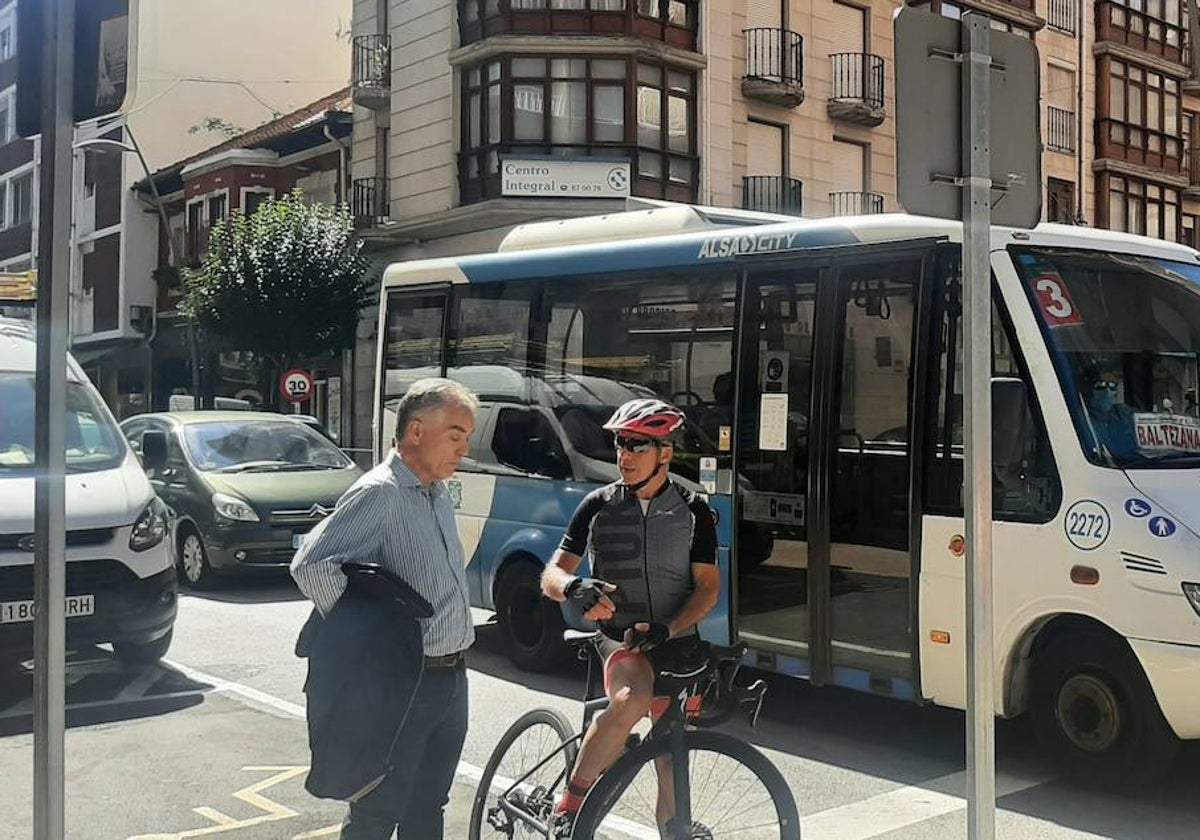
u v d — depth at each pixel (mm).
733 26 26141
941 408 6160
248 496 11859
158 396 37938
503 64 24453
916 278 6320
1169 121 37562
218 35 39938
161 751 6344
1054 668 5770
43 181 3229
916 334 6262
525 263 8672
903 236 6379
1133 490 5504
